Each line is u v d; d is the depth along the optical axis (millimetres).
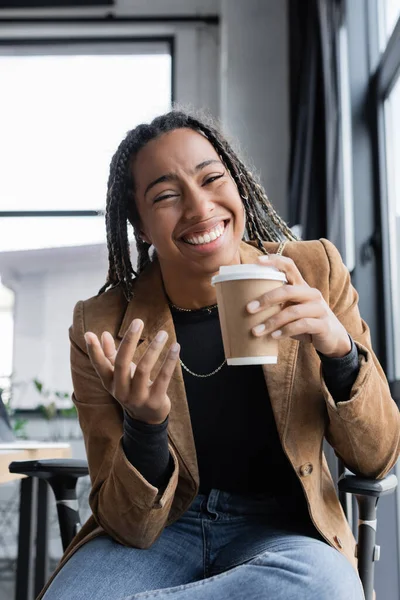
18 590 1742
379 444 1120
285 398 1175
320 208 2803
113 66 4035
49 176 3936
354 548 1201
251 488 1233
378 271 2385
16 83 4016
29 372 3900
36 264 3930
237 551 1111
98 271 3908
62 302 3920
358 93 2549
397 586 2039
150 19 3982
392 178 2375
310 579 980
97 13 4000
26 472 1333
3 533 3541
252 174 1369
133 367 1047
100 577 1090
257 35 3711
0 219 3930
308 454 1158
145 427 1049
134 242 1446
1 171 3939
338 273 1275
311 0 2900
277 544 1075
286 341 1214
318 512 1130
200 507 1215
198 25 4012
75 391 1300
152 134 1227
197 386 1245
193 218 1180
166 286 1315
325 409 1209
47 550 1913
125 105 3990
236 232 1223
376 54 2547
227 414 1228
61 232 3920
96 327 1307
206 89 3969
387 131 2426
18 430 3764
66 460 1340
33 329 3922
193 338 1272
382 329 2344
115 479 1101
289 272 1017
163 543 1170
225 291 970
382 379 1164
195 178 1189
